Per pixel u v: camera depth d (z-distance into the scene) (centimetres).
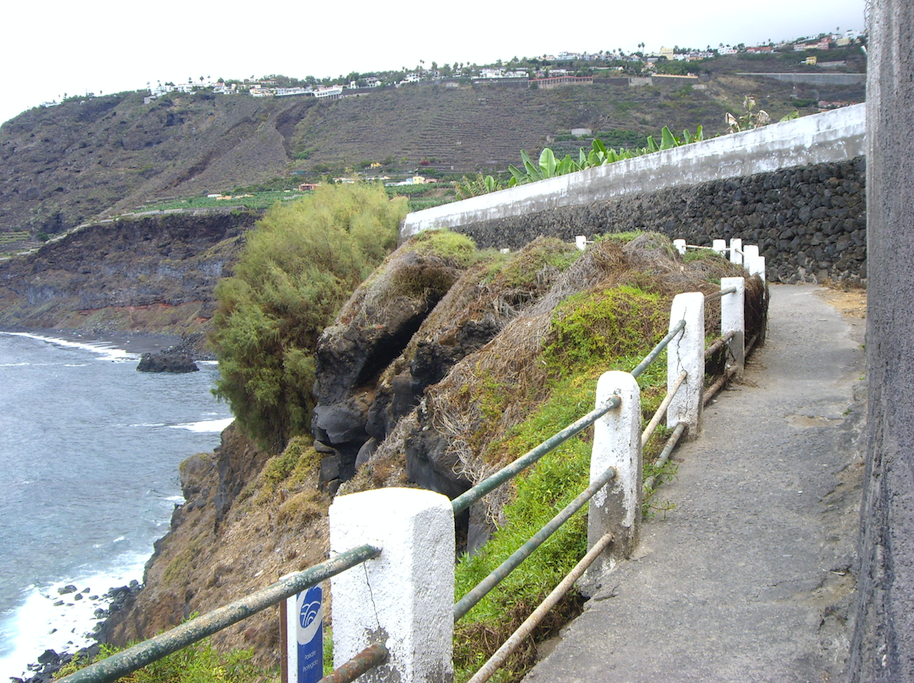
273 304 2347
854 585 364
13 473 3288
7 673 1767
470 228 2428
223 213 9588
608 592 385
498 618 403
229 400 2434
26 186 15312
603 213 1805
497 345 941
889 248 295
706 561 404
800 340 884
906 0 288
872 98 355
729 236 1459
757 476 505
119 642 1858
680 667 318
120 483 3127
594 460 417
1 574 2314
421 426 967
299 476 1819
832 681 300
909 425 253
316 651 209
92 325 9631
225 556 1720
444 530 229
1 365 6625
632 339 805
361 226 2672
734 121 2162
